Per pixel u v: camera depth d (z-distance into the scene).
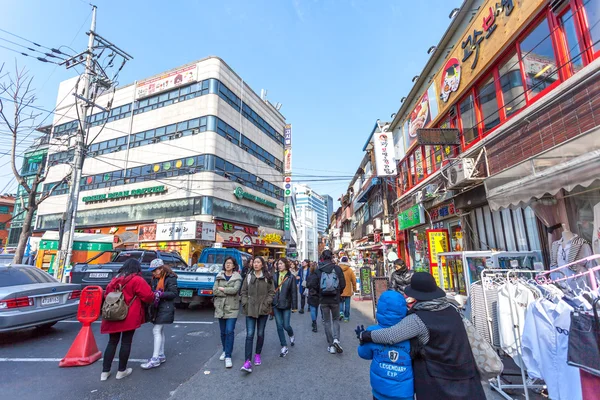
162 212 23.59
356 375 4.05
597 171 3.30
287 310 5.23
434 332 2.03
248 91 30.08
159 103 26.44
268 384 3.77
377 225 16.67
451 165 7.37
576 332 2.32
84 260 13.67
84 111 13.41
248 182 28.53
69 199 12.31
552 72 5.12
